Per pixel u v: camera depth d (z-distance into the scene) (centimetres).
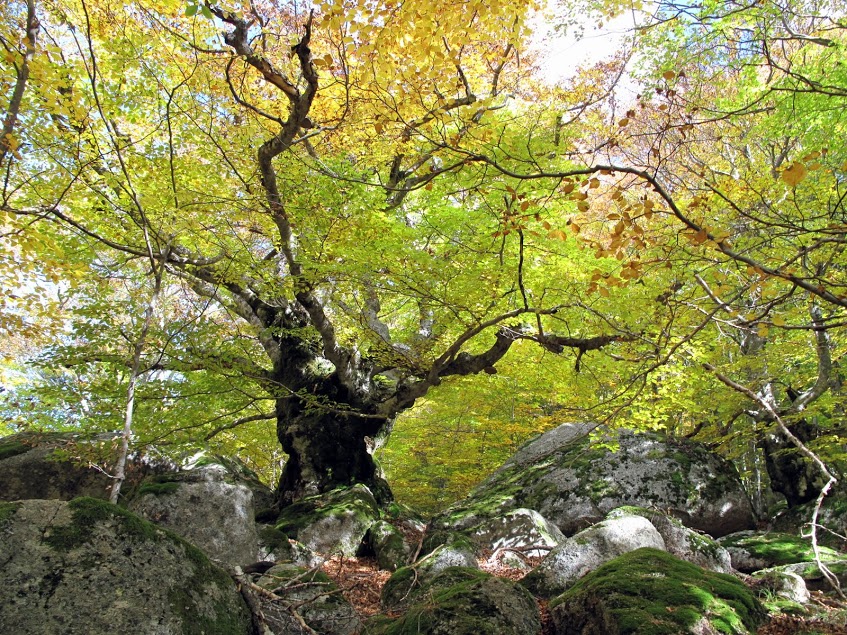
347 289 989
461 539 789
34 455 946
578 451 1166
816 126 916
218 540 695
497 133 742
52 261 691
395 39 548
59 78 640
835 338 1125
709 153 1148
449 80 709
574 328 983
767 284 372
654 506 1028
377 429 1227
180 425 998
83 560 319
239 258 905
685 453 1113
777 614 468
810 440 1116
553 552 627
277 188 816
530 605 459
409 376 1187
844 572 670
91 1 732
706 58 838
